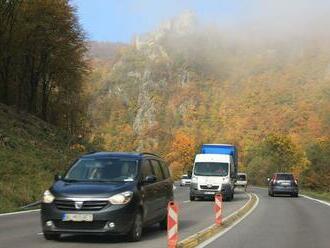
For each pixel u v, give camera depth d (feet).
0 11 172.24
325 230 58.29
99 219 43.37
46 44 180.65
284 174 142.10
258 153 408.87
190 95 566.77
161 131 520.01
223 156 121.70
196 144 453.58
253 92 525.75
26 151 138.10
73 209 43.73
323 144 312.50
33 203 86.94
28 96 191.72
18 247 42.19
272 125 465.06
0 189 88.02
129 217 44.57
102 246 43.11
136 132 523.29
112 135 494.59
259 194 159.22
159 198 52.70
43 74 191.42
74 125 207.62
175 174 438.81
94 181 47.01
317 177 290.76
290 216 75.72
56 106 204.44
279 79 535.60
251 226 61.82
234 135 471.62
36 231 53.72
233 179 124.16
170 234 40.96
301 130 442.09
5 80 181.16
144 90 593.01
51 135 168.96
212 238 50.70
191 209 88.94
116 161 49.60
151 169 52.47
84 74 195.62
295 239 50.60
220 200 61.16
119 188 45.14
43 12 175.83
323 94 474.08
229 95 551.18
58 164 137.69
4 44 175.22
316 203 108.37
